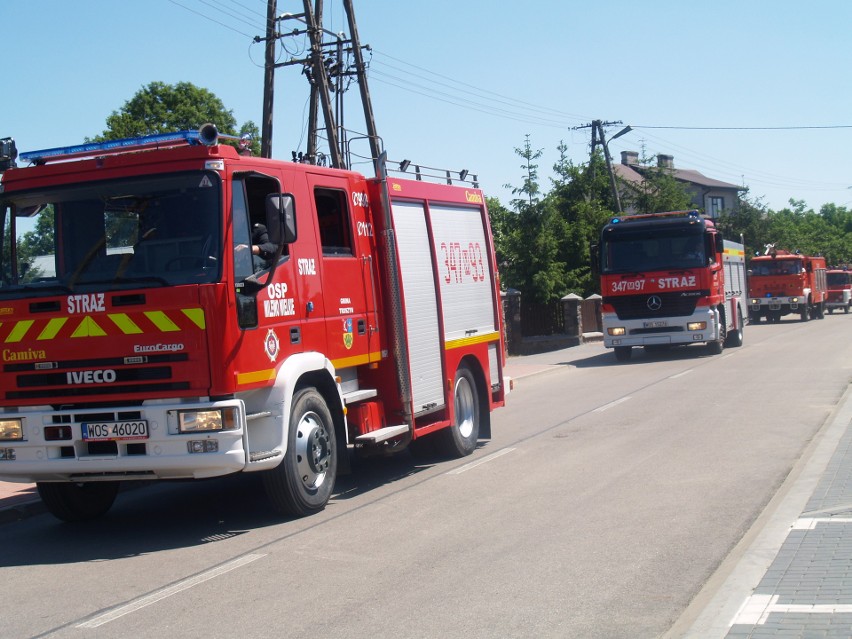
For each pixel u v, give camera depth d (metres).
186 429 7.52
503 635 5.26
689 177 74.00
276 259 8.19
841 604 5.16
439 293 11.11
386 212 10.15
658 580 6.16
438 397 10.91
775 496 8.30
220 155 7.79
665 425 12.96
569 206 35.97
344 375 9.46
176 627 5.69
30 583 6.96
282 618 5.75
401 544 7.40
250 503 9.57
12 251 8.10
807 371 19.08
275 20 24.91
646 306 24.11
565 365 24.75
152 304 7.60
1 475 8.01
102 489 9.36
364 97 26.03
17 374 7.96
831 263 86.44
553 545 7.13
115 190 7.91
